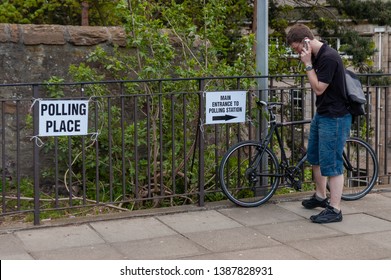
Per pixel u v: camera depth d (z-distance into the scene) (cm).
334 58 731
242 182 886
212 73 888
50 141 862
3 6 1217
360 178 895
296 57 1255
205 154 889
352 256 646
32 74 896
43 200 841
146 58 869
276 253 655
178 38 926
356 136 946
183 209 812
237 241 697
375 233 724
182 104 870
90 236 714
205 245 684
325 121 748
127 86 891
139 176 870
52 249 671
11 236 713
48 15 1307
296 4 1683
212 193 888
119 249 671
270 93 876
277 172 840
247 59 922
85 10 1284
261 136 870
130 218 781
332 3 1644
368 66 1688
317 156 789
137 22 866
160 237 712
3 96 884
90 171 887
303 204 826
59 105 754
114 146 876
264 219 780
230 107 834
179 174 889
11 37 884
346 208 830
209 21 914
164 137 885
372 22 1662
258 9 866
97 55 882
